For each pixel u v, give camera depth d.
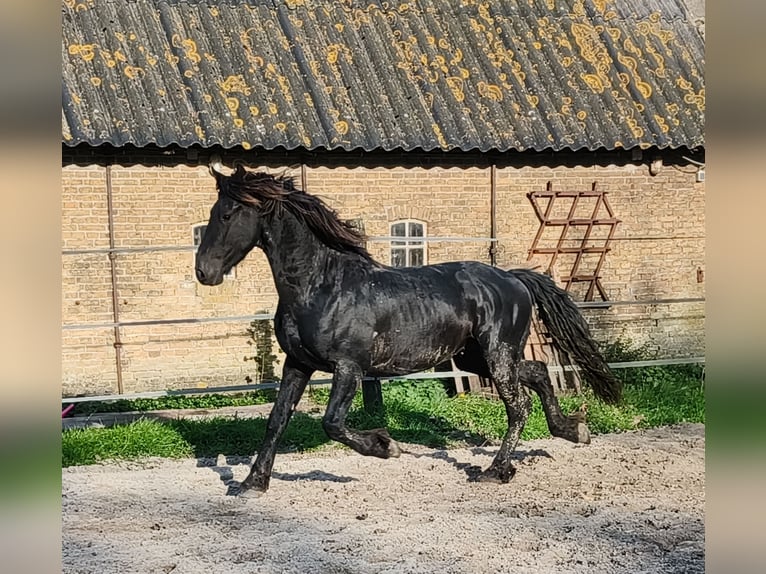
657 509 7.09
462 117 13.09
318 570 5.78
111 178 11.98
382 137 12.48
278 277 7.11
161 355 12.30
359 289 7.20
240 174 6.93
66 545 6.29
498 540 6.32
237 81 12.73
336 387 7.11
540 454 8.93
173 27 13.28
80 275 11.92
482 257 13.43
